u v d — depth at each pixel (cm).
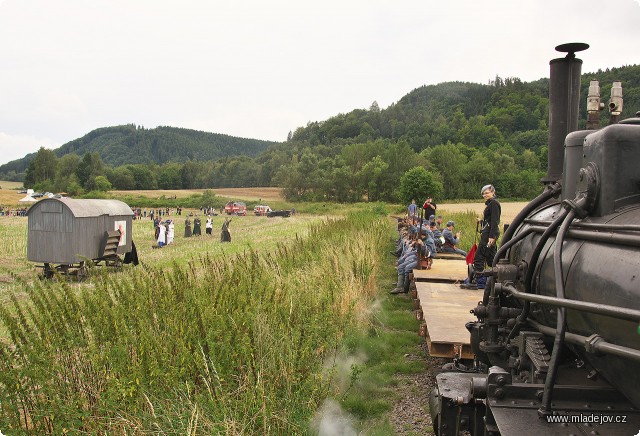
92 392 436
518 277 420
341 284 943
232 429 414
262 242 2755
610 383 298
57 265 1889
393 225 3475
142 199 10662
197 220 3931
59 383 430
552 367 295
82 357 452
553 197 470
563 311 295
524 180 8919
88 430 411
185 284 610
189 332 498
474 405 405
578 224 326
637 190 313
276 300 625
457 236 1578
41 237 1759
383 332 882
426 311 766
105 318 477
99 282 530
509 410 310
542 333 384
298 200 10312
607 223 302
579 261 310
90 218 1817
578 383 338
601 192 317
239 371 493
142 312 511
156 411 430
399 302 1159
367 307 984
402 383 681
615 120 364
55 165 14938
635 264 256
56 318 465
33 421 418
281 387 494
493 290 462
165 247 2888
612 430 285
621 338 260
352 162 11269
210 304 551
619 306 257
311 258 1172
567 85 476
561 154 474
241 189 12781
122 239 1994
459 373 466
